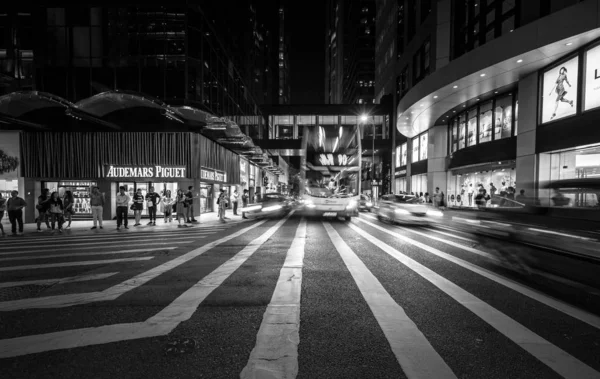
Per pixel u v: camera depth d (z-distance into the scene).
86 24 20.72
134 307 3.99
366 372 2.54
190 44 21.33
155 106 17.25
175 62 20.94
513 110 19.45
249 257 7.14
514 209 7.10
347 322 3.54
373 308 3.99
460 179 26.39
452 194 27.50
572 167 15.09
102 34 20.78
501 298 4.40
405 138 37.59
